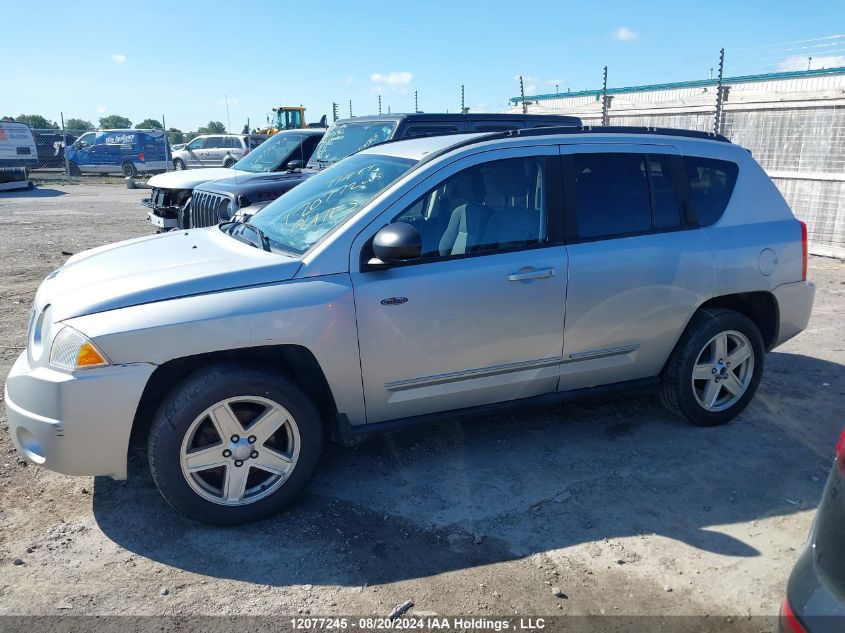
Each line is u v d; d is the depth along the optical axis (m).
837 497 1.99
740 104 11.07
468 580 3.10
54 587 3.04
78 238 12.56
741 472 4.04
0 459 4.15
